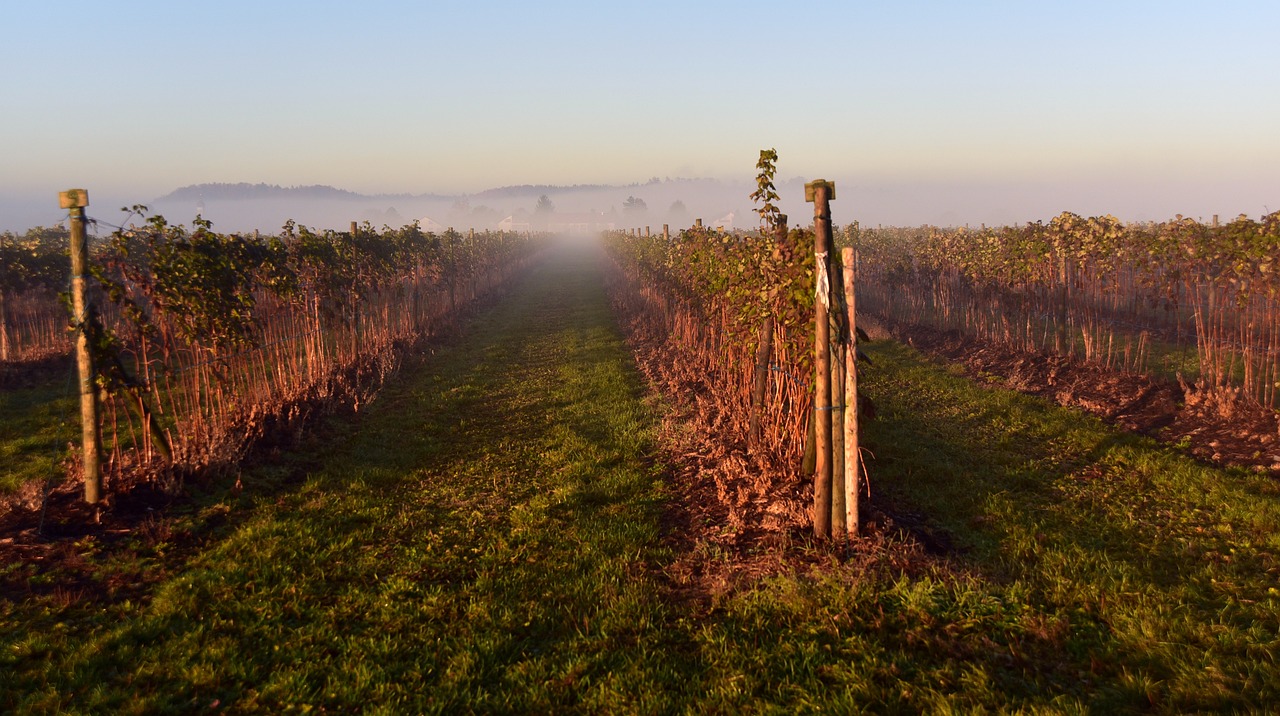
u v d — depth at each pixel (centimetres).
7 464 877
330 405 1118
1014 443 916
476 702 416
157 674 442
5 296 1559
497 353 1781
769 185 822
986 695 390
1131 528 627
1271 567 528
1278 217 964
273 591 554
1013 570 543
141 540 638
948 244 1941
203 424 867
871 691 403
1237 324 1460
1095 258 1297
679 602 531
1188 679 395
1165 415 979
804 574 538
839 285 586
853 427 584
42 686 426
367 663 453
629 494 782
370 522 714
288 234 1266
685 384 1274
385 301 1684
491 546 647
